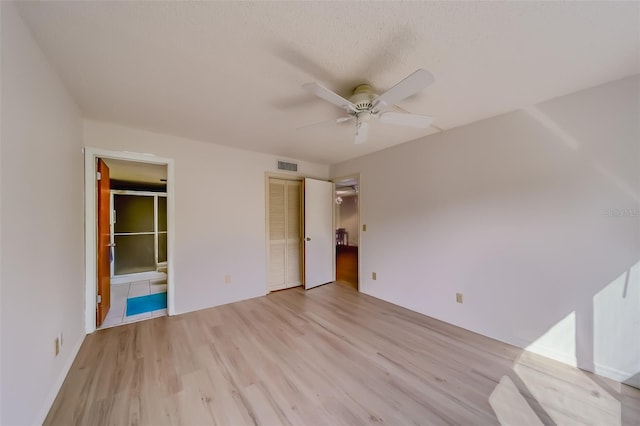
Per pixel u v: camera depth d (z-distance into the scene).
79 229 2.29
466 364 1.98
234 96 2.03
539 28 1.30
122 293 3.88
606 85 1.83
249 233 3.61
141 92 1.96
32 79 1.34
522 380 1.79
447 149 2.79
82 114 2.35
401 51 1.49
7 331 1.09
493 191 2.43
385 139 3.14
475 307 2.55
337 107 2.22
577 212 1.96
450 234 2.77
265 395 1.63
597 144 1.87
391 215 3.45
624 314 1.76
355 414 1.48
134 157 2.72
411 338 2.41
